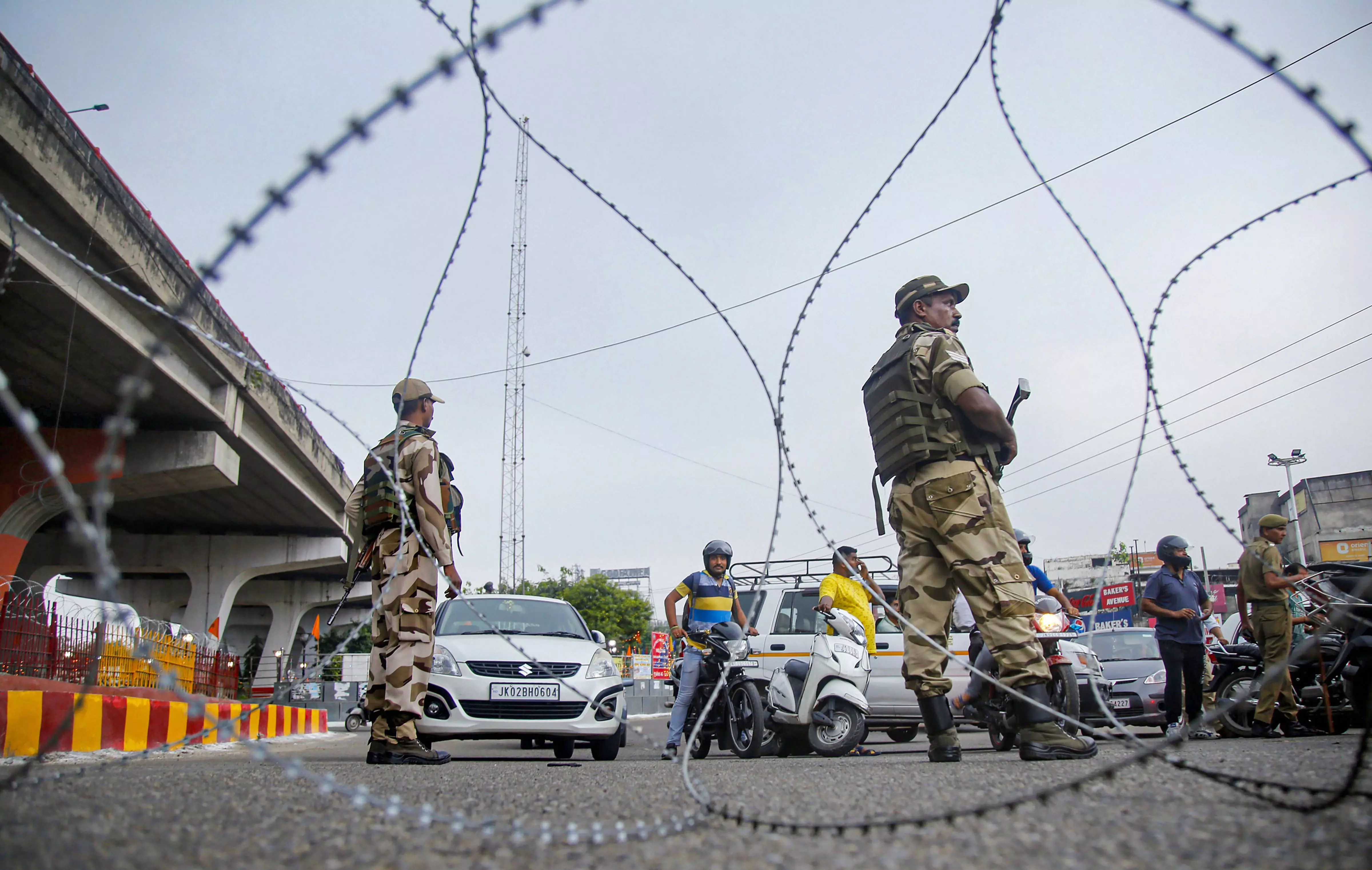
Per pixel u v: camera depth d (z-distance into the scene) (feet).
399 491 12.09
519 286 182.70
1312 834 6.06
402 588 16.40
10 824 7.07
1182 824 6.59
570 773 13.60
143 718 26.00
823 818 7.27
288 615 144.25
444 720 22.70
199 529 104.27
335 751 28.63
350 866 5.63
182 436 60.64
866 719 25.00
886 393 14.69
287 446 77.71
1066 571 208.85
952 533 13.64
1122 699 33.35
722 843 6.45
